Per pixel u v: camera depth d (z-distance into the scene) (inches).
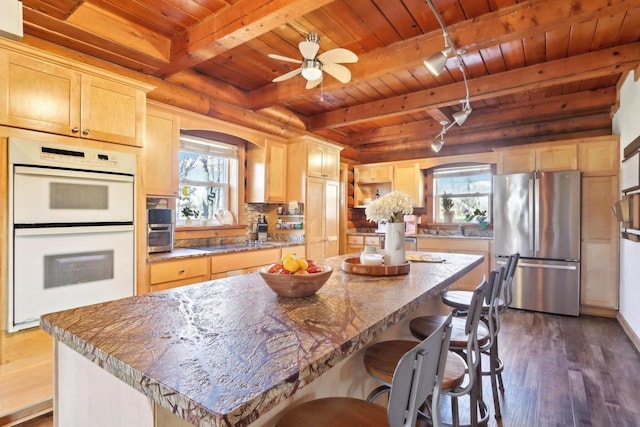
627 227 134.3
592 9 86.0
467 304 91.3
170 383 30.2
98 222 97.9
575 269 165.8
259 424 43.5
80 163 94.3
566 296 167.5
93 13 93.7
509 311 175.9
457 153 231.5
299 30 108.3
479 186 227.5
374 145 266.4
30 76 86.3
